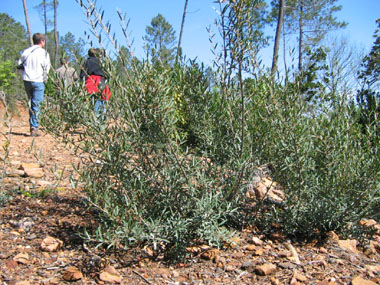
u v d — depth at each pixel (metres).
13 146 4.97
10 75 15.74
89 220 2.66
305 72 2.65
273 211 2.83
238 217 2.71
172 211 2.34
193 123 2.73
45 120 2.28
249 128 2.72
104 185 2.26
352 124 2.70
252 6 2.18
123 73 2.23
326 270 2.24
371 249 2.58
